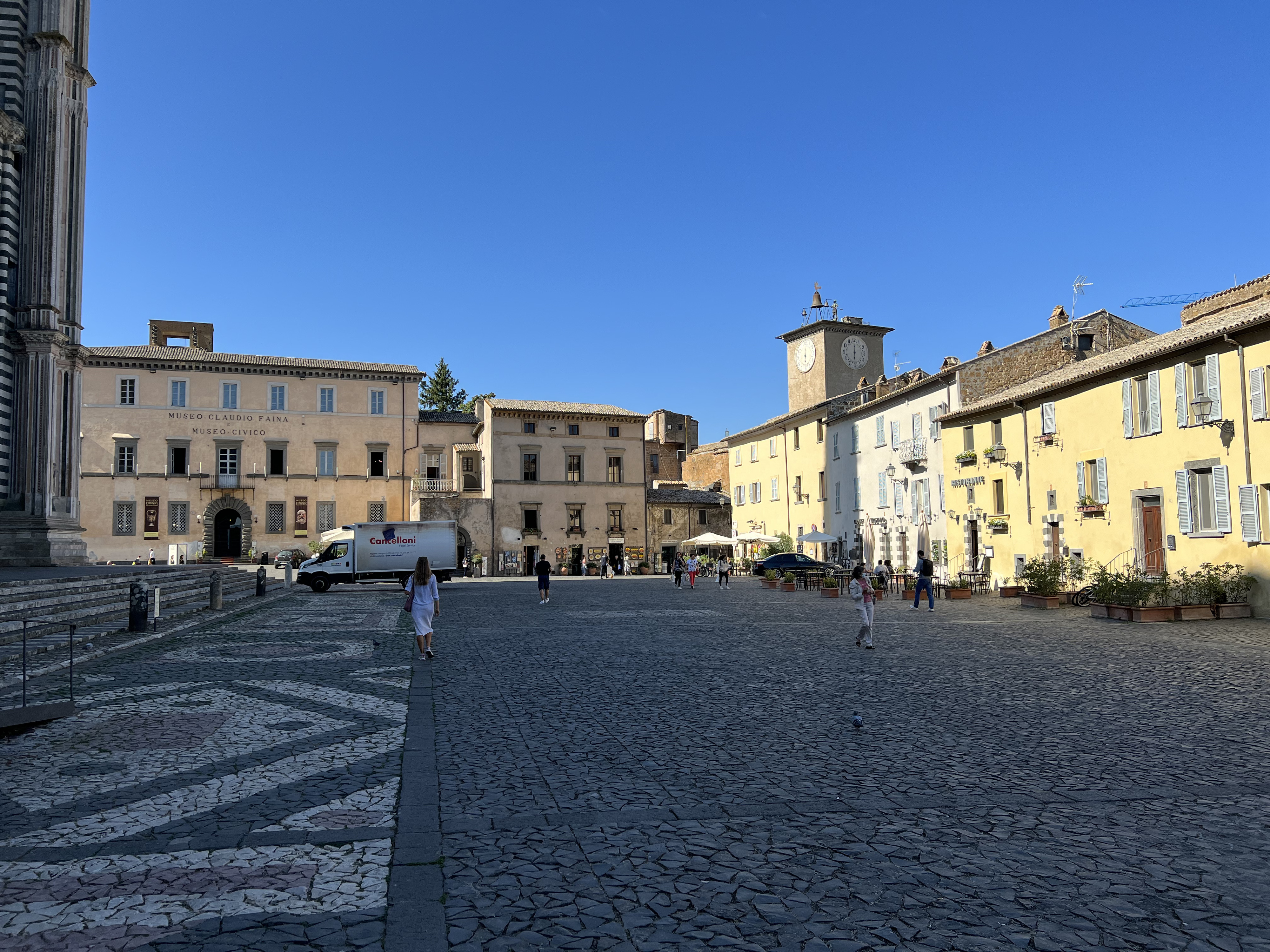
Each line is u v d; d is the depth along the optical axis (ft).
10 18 91.30
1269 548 70.54
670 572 220.23
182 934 14.30
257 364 209.36
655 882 16.49
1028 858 17.75
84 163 96.78
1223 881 16.58
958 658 48.91
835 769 24.66
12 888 16.24
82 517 196.34
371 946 13.89
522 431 212.23
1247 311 82.07
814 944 13.98
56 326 89.56
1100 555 91.45
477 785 23.07
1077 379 92.94
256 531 207.72
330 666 45.91
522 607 93.66
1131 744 27.66
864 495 154.20
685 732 29.53
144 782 23.48
